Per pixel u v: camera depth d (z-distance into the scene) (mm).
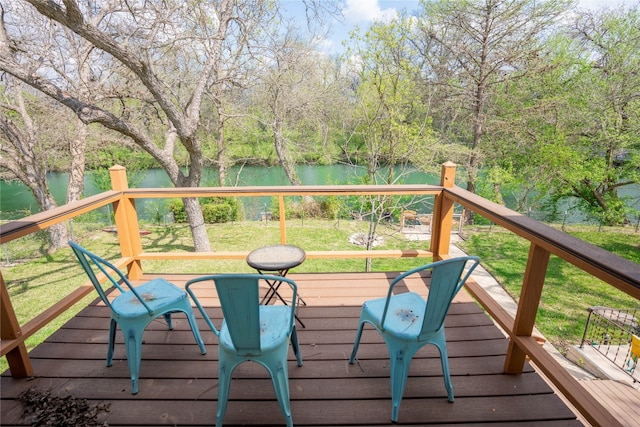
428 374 1915
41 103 8930
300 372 1943
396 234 10508
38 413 1667
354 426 1600
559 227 12523
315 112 11250
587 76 10656
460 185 12422
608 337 6008
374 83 7402
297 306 2676
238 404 1729
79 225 12172
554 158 10305
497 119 10914
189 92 9227
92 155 10711
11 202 14523
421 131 7504
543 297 7680
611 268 1185
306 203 13234
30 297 7059
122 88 8141
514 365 1883
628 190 13492
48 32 7973
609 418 1279
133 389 1795
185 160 14320
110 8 7082
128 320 1825
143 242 10695
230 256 2996
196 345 2211
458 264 1521
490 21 10047
